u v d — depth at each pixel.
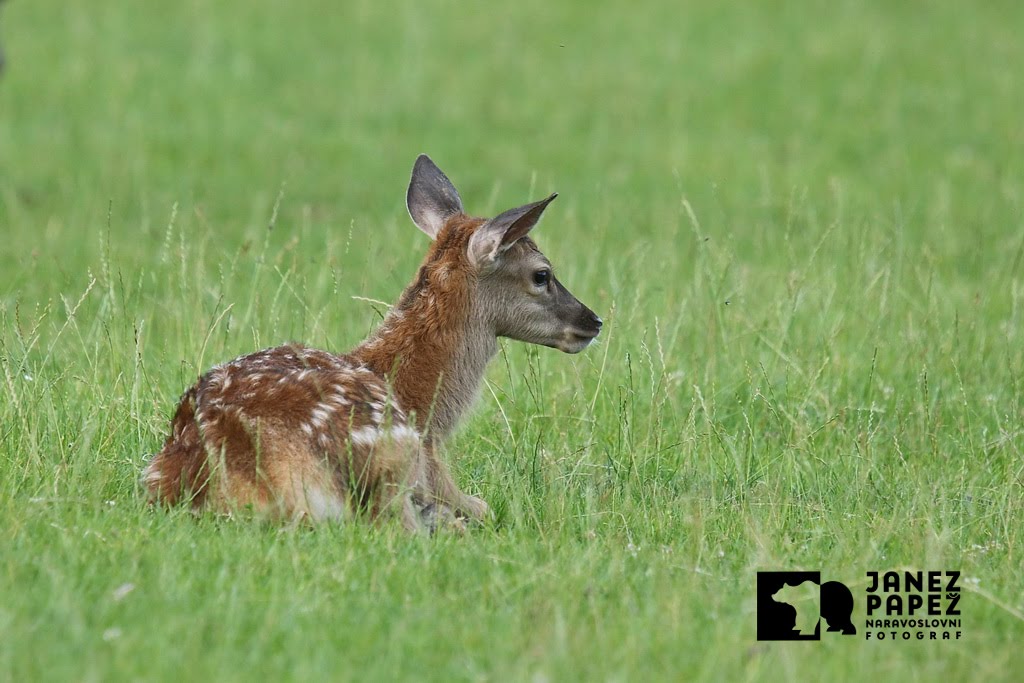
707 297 14.81
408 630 7.47
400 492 9.10
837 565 8.81
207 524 8.80
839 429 11.98
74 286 15.87
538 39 37.59
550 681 6.93
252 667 6.96
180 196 22.81
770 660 7.35
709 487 10.52
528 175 25.94
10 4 36.69
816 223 19.84
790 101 32.28
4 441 10.30
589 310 11.19
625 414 11.30
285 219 21.98
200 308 13.12
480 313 10.60
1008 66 35.62
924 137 29.33
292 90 31.41
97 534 8.40
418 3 40.66
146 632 7.23
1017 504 10.10
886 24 39.66
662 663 7.29
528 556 8.72
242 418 9.00
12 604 7.40
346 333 14.16
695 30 38.88
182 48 34.22
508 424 11.17
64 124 27.14
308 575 8.09
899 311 14.77
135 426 11.00
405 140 28.19
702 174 26.11
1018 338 14.05
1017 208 22.12
